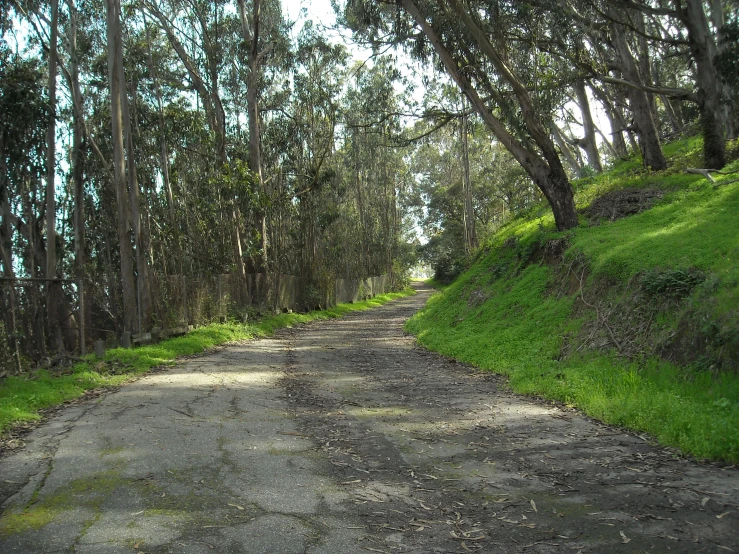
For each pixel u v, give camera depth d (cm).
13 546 393
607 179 2311
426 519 441
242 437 679
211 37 2638
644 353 964
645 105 2077
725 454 566
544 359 1154
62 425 750
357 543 400
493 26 1688
